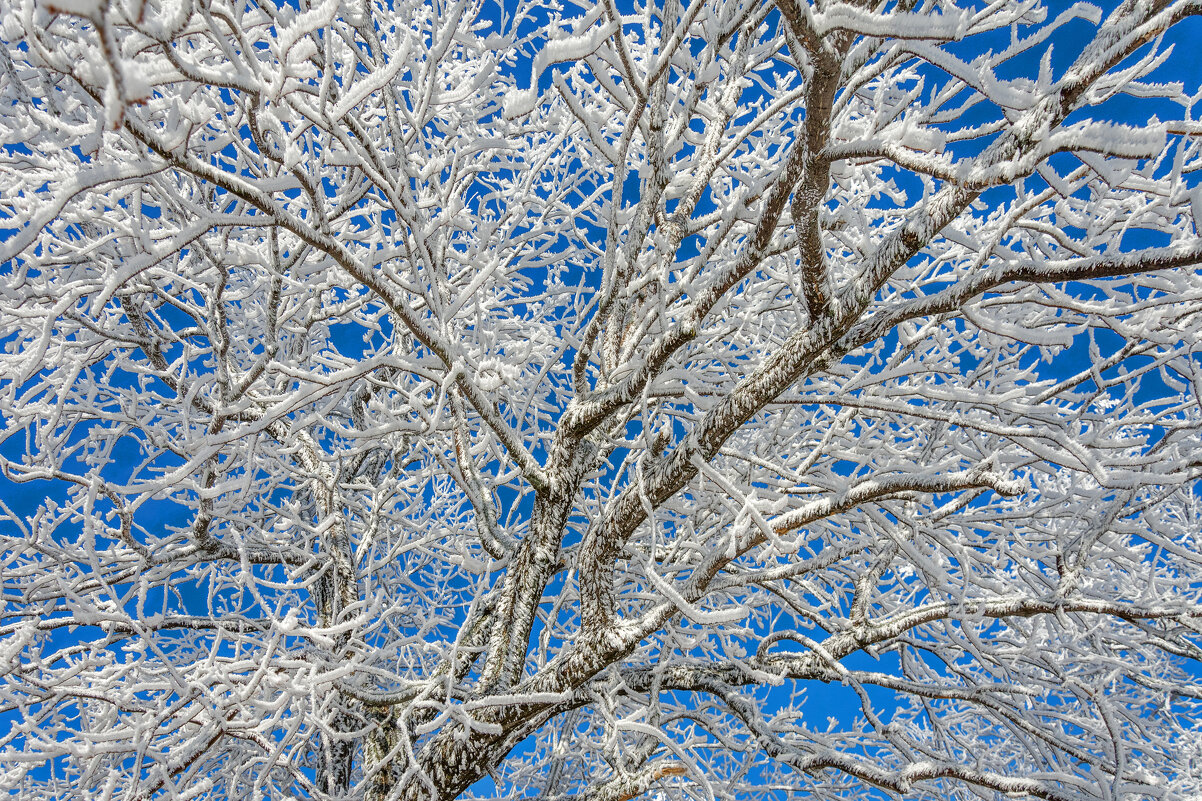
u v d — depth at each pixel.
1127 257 1.69
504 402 5.43
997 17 1.71
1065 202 2.13
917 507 3.88
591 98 3.97
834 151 1.78
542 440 5.21
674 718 3.68
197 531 3.69
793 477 2.95
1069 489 3.50
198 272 3.35
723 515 3.67
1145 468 3.00
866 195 4.39
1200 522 4.40
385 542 6.48
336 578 4.05
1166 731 4.34
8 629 3.31
